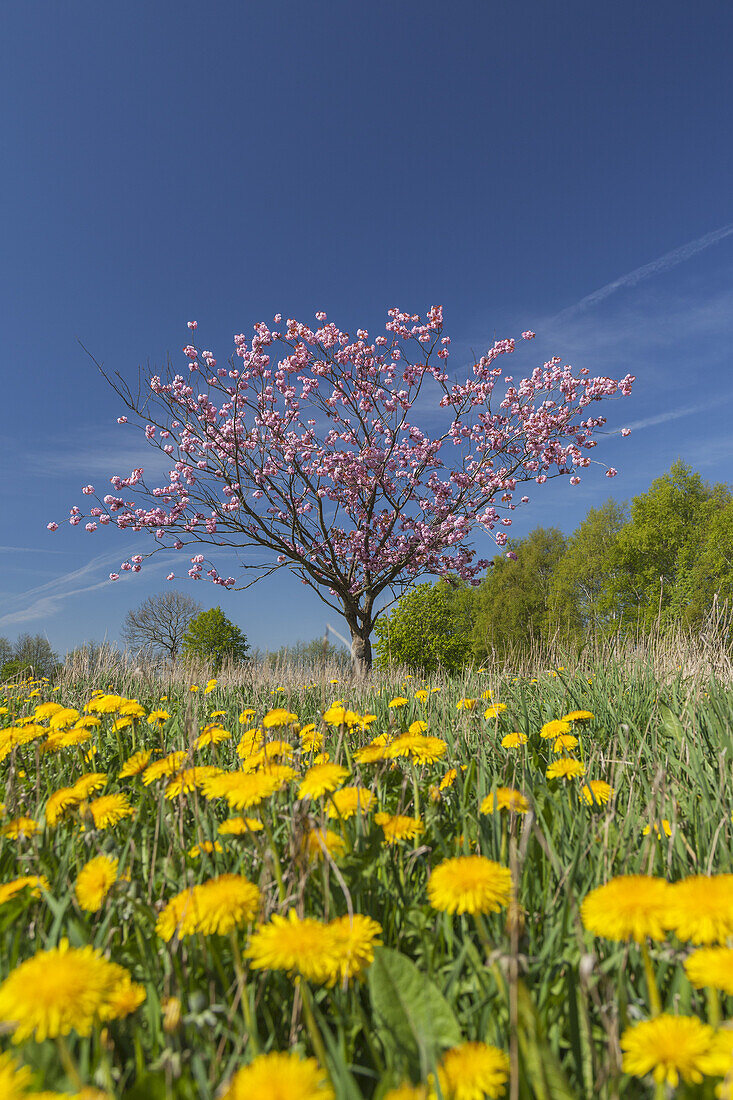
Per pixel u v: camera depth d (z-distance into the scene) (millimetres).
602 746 2381
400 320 11648
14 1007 647
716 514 27562
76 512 11484
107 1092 678
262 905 918
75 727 2303
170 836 1457
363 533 12781
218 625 26578
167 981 865
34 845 1369
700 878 753
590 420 12117
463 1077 646
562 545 39375
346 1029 861
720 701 2729
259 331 11758
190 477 11570
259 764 1616
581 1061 771
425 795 1729
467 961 981
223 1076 749
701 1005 852
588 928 763
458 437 12641
